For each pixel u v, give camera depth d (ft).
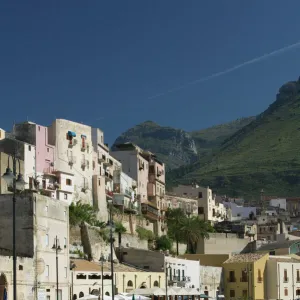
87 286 391.45
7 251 328.90
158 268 465.88
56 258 325.83
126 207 583.99
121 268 442.91
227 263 533.96
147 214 618.44
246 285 520.01
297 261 550.36
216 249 634.02
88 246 456.86
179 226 618.03
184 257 550.36
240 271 525.75
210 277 518.78
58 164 513.45
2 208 338.54
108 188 584.81
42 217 342.23
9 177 188.03
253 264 519.19
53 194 494.59
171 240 604.90
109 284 409.08
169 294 411.54
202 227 625.82
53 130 516.32
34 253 330.95
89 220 484.33
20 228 333.62
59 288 354.95
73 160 527.81
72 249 444.55
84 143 542.98
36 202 337.31
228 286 530.27
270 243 642.63
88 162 546.26
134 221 583.17
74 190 520.42
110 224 271.49
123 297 354.95
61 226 364.58
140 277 440.04
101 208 545.85
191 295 440.04
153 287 440.45
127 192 606.96
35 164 485.97
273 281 525.75
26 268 322.55
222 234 643.45
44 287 338.34
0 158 433.48
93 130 578.66
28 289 322.75
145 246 565.94
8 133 501.97
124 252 480.64
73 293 379.55
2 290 302.66
